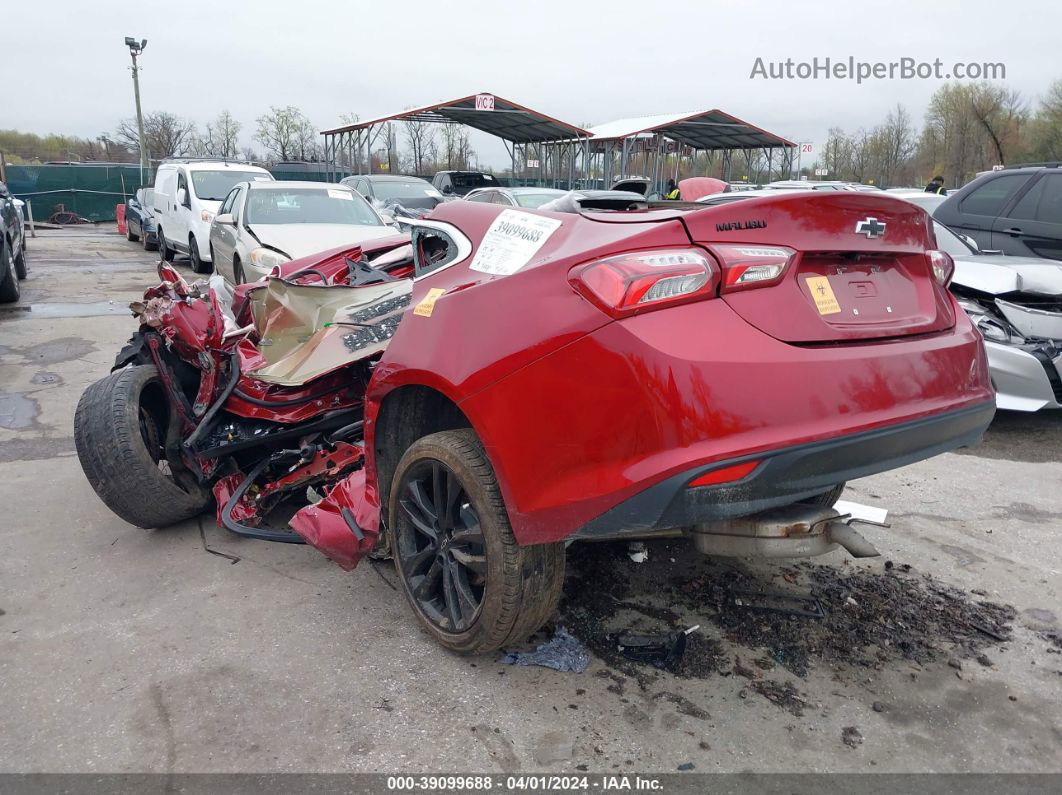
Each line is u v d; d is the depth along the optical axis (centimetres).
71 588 329
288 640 291
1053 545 377
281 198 1018
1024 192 766
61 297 1091
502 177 4034
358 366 373
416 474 281
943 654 285
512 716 249
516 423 230
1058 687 268
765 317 218
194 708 252
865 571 344
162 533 383
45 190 3136
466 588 273
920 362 239
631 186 1645
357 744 237
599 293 214
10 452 490
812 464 213
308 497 390
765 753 234
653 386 205
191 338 371
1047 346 538
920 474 474
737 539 241
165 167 1681
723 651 283
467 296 254
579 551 353
